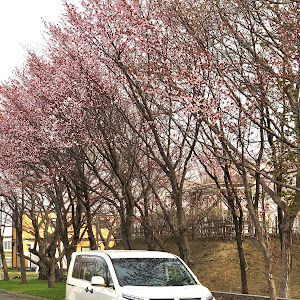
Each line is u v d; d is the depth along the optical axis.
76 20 17.06
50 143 20.95
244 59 14.67
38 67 22.17
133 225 35.53
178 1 14.92
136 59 16.88
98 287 9.87
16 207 35.19
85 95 18.67
